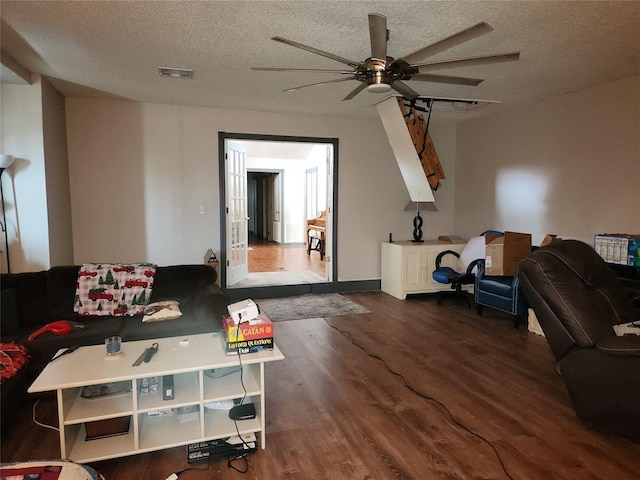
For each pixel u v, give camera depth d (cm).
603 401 231
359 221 600
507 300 434
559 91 438
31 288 327
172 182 518
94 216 495
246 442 220
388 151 605
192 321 321
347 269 601
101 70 372
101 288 339
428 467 209
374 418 256
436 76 295
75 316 329
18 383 251
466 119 587
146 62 349
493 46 308
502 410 265
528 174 502
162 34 289
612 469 207
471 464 212
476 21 266
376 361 345
